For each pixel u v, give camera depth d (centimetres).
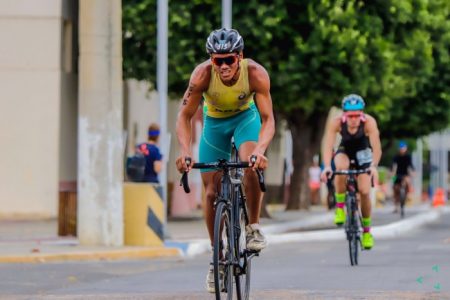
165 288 2120
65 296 1992
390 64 4703
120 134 3111
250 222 1705
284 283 2155
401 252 3089
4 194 4628
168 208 5284
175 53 4519
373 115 6600
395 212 6034
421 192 9975
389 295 1895
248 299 1708
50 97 4631
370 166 2589
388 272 2378
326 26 4497
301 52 4519
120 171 3119
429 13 5475
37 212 4625
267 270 2498
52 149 4628
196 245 3266
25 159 4634
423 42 5084
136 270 2609
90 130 3106
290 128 5888
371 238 2634
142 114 5869
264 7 4438
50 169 4625
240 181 1661
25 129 4631
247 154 1659
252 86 1627
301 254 3159
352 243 2614
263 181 1592
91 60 3078
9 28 4631
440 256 2888
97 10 3070
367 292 1953
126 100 5519
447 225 5219
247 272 1703
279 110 5391
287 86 4569
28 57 4631
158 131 3706
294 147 5734
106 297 1953
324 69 4562
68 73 4728
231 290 1582
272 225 4275
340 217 2612
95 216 3122
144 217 3178
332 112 8000
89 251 2955
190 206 6006
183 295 1956
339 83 4569
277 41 4562
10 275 2430
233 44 1574
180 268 2667
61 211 3459
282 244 3709
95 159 3111
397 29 4944
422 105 6869
